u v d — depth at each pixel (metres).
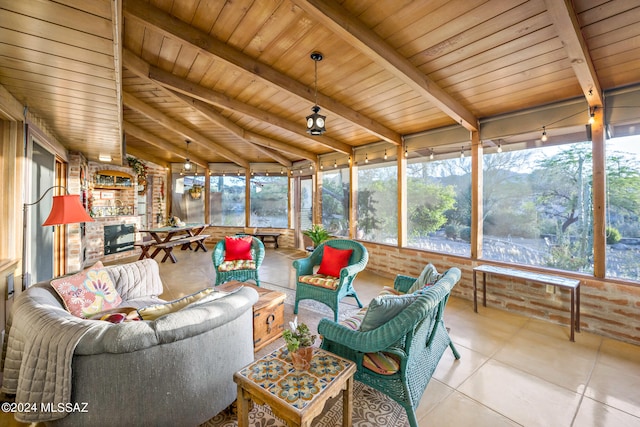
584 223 2.92
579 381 2.03
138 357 1.32
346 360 1.57
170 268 5.36
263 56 2.45
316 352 1.65
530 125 3.20
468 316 3.18
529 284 3.18
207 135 5.58
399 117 3.80
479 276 3.60
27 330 1.39
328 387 1.34
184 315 1.46
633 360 2.29
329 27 1.89
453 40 2.11
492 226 3.59
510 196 3.43
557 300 2.99
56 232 4.24
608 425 1.63
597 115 2.72
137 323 1.36
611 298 2.67
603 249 2.73
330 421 1.67
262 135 5.24
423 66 2.45
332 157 6.12
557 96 2.94
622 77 2.48
